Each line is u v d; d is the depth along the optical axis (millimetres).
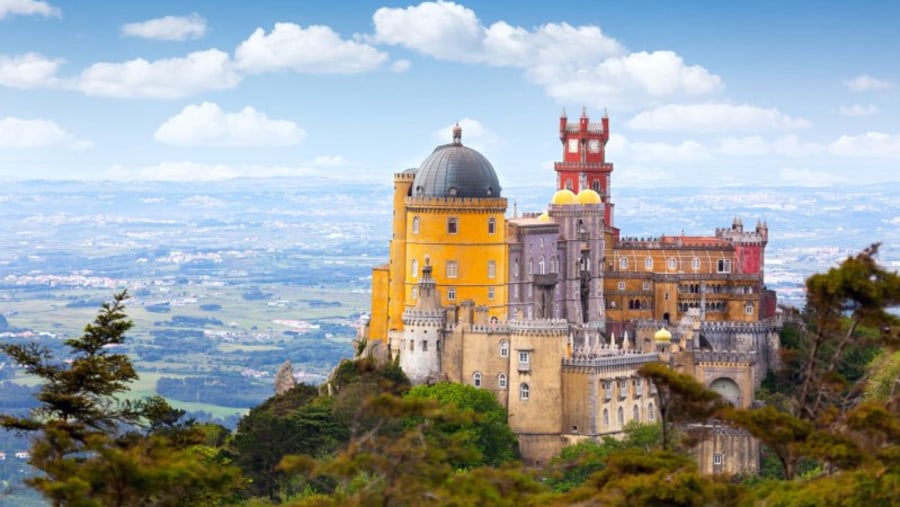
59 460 183875
